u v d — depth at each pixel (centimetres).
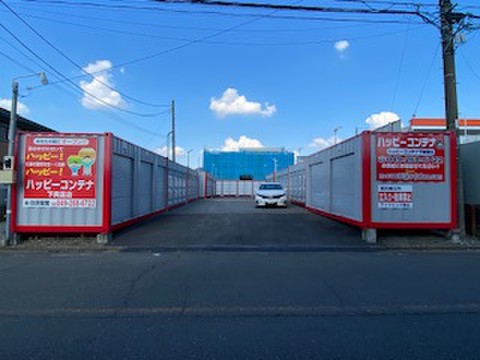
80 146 1073
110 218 1084
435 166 1098
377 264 812
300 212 1992
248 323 464
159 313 500
